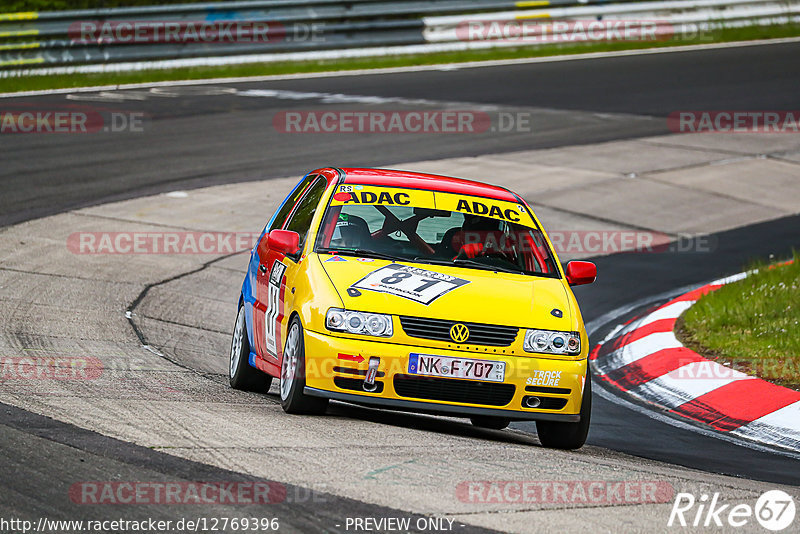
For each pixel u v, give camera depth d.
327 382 23.31
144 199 56.84
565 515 17.62
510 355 23.62
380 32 108.69
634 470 21.94
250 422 22.81
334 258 25.61
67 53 93.38
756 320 39.22
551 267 27.23
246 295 30.02
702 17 122.94
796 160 73.88
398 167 65.81
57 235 48.69
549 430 24.97
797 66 105.56
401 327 23.42
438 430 25.88
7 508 16.20
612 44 118.50
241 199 57.91
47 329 33.44
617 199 62.50
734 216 60.66
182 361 32.06
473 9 113.19
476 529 16.50
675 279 48.78
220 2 100.31
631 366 36.47
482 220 27.88
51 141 69.81
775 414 30.14
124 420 22.08
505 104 88.31
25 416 21.84
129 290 41.22
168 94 88.88
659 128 81.56
